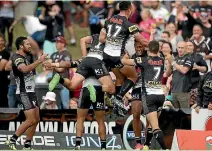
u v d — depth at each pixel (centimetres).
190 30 4834
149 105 3434
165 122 3831
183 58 4106
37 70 4928
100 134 3550
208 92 3769
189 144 3388
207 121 3772
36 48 4997
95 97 3453
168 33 4569
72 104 4156
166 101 3881
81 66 3550
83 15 5856
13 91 4078
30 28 5112
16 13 5638
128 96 3838
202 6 4934
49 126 3856
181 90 4081
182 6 4997
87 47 3925
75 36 5678
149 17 4969
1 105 4150
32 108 3538
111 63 3531
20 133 3544
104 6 5350
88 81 3547
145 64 3447
